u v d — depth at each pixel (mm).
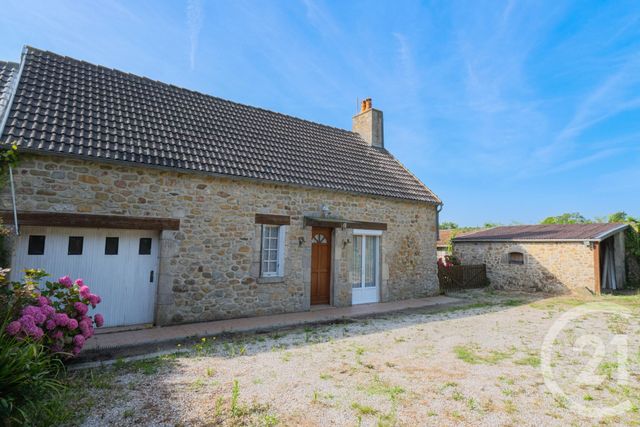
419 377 4664
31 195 6082
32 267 6219
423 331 7215
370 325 7750
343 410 3688
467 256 17172
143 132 7797
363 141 13648
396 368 4992
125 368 4797
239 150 8977
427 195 12234
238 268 8172
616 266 14977
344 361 5258
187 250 7531
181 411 3592
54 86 7684
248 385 4293
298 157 10094
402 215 11586
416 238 11953
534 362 5301
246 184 8414
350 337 6688
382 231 11031
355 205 10383
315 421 3455
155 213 7219
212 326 7254
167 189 7387
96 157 6492
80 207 6484
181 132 8492
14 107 6605
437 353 5719
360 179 10773
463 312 9430
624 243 15336
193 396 3943
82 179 6535
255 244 8438
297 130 11648
